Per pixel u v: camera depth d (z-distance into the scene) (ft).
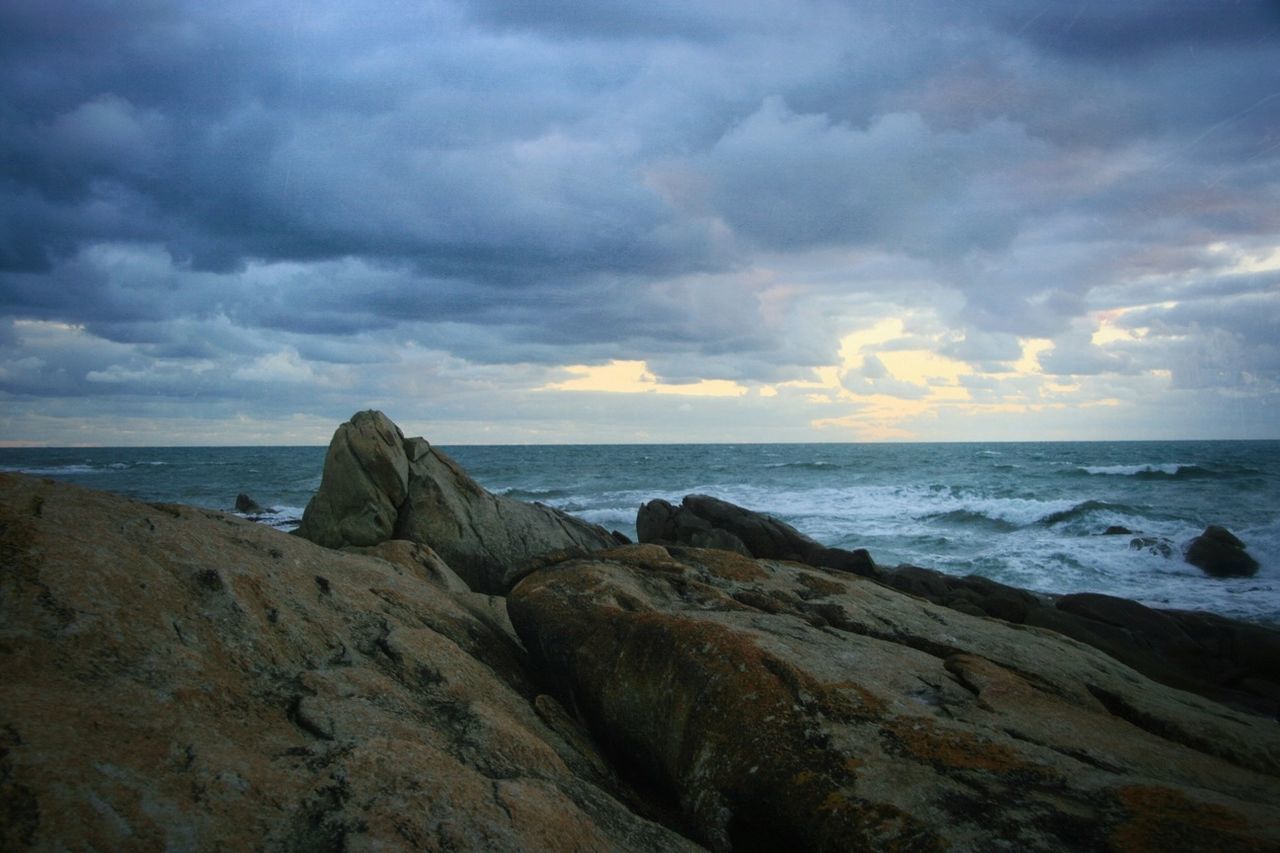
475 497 45.03
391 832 10.66
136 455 388.98
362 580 21.49
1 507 14.47
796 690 18.28
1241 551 70.90
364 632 17.80
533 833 11.84
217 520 20.10
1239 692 41.78
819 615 26.94
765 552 63.31
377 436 43.62
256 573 16.99
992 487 141.08
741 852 16.43
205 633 14.19
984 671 21.29
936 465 223.30
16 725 9.88
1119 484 143.43
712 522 65.72
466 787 12.23
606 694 20.61
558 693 22.45
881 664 20.94
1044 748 16.67
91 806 9.18
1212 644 47.26
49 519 14.71
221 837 9.70
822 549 60.85
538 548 44.42
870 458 290.97
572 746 18.54
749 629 22.35
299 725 13.12
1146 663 44.50
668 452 410.93
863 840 14.35
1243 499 119.03
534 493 147.64
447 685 16.80
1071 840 13.51
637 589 26.02
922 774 15.60
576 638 22.43
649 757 19.30
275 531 21.49
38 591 12.72
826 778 15.92
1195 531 86.28
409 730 13.92
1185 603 59.93
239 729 12.33
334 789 11.28
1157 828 13.53
